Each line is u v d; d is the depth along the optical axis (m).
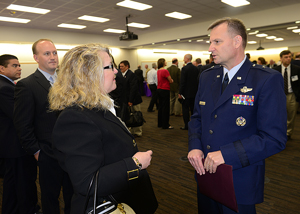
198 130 1.17
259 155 0.89
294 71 3.21
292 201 1.91
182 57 15.09
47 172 1.42
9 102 1.59
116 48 11.45
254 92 0.93
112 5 5.80
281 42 15.05
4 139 1.62
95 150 0.69
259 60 6.39
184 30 8.98
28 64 8.81
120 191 0.76
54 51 1.50
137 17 7.15
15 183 1.69
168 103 4.34
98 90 0.76
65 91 0.74
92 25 8.04
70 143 0.68
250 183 0.98
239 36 0.96
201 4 6.08
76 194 0.79
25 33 7.99
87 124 0.70
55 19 6.92
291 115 3.35
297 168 2.53
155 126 4.66
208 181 1.01
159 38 10.01
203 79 1.18
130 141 0.84
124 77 3.42
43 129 1.41
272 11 6.68
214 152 0.95
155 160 2.90
